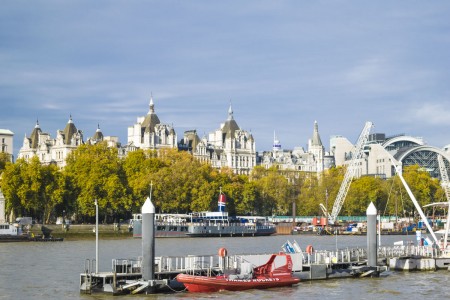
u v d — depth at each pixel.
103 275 103.69
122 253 165.62
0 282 116.06
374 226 125.62
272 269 114.56
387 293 109.69
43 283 115.12
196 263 112.94
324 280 120.69
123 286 102.25
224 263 112.31
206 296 103.62
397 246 151.38
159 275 106.38
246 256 114.38
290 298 104.06
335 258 125.31
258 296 105.00
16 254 162.88
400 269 133.62
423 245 148.00
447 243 144.88
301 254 121.44
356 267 124.38
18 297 102.69
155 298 100.94
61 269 132.62
